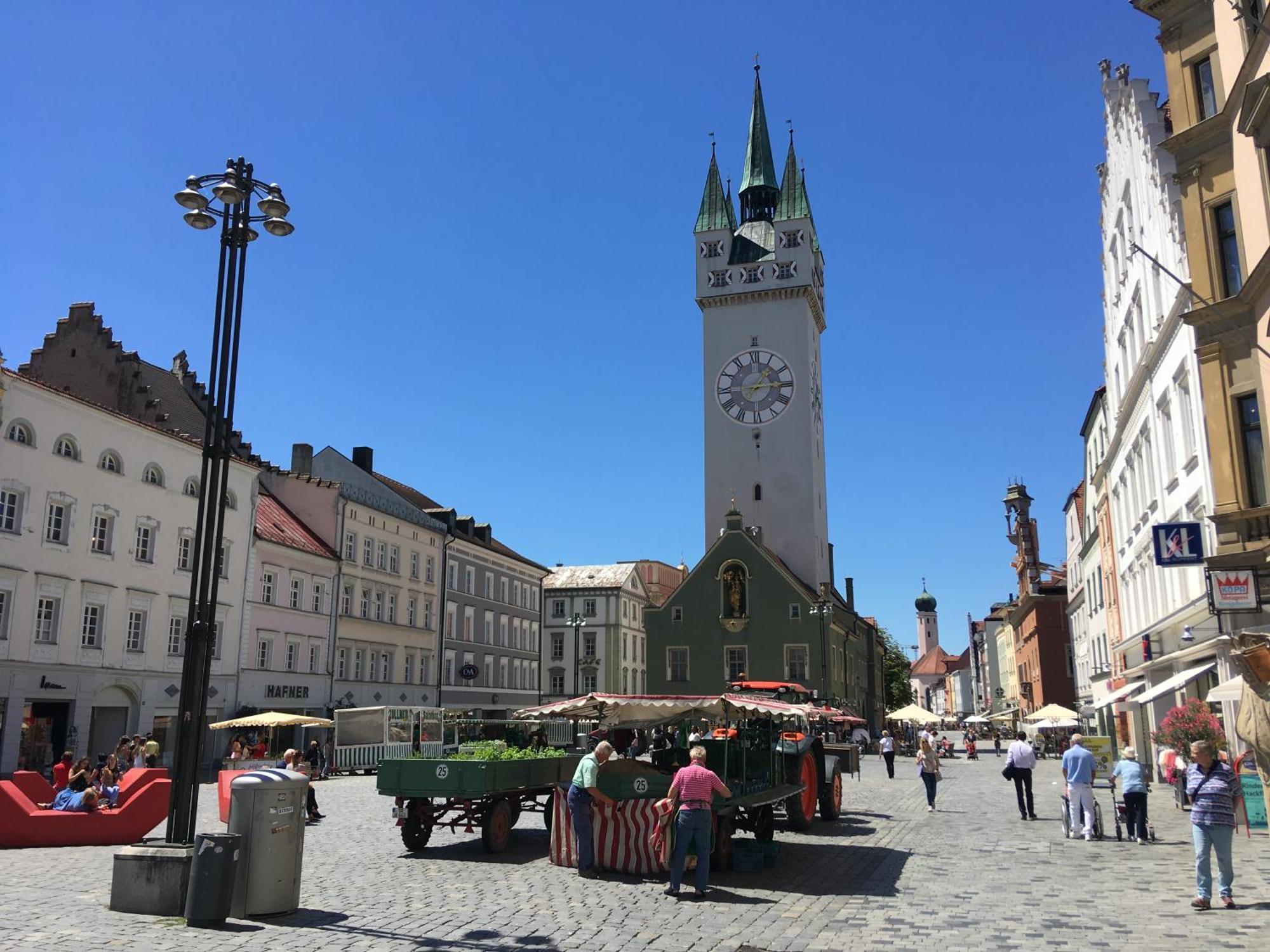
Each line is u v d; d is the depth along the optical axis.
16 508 33.97
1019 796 24.55
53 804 20.59
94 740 37.62
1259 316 19.88
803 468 80.06
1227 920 11.57
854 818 24.62
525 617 79.62
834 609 75.31
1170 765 25.83
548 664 98.62
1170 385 28.34
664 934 11.09
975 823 23.36
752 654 70.19
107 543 37.91
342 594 53.47
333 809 26.92
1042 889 13.99
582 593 99.31
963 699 197.50
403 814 17.95
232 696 43.91
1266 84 18.30
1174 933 10.91
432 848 18.77
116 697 38.06
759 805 18.22
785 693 28.03
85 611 36.69
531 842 19.81
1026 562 89.12
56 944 9.90
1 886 13.45
